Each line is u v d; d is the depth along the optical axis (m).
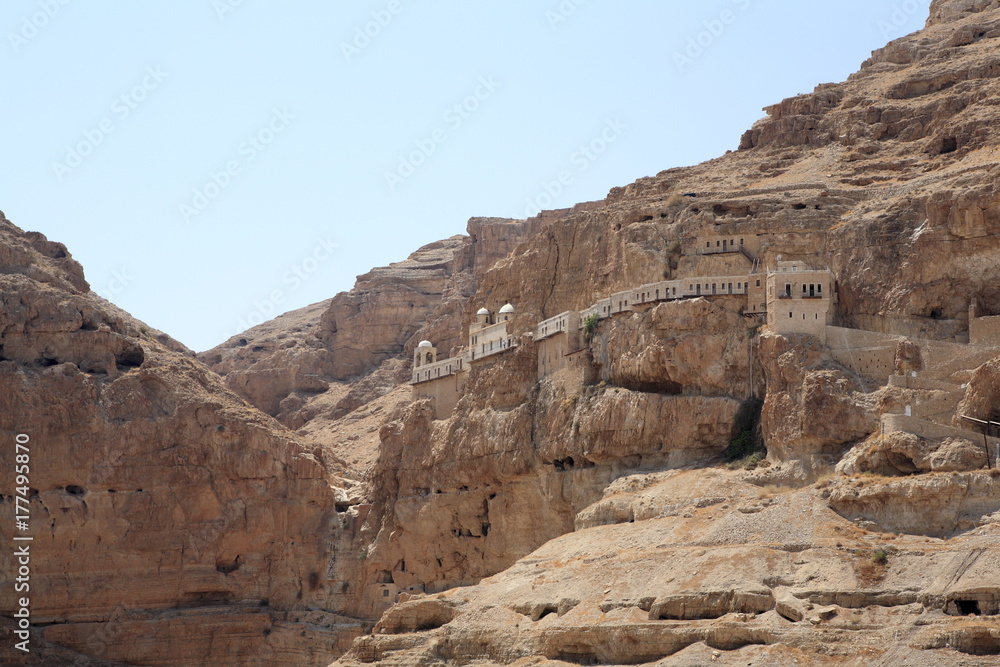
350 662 144.75
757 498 138.88
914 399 138.75
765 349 149.25
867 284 155.00
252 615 197.38
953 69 186.88
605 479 159.00
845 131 185.50
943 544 123.81
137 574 197.75
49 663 190.50
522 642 133.88
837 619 118.81
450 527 181.25
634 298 162.00
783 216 164.12
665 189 187.25
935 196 152.75
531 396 172.12
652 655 125.00
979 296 149.50
